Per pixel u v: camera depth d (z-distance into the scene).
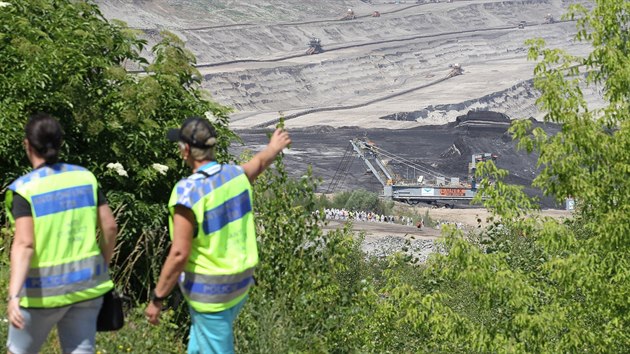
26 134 6.88
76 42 13.91
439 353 16.47
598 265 14.59
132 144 13.30
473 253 14.88
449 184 163.38
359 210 132.50
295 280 11.95
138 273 12.52
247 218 7.21
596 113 15.60
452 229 15.04
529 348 14.58
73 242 6.83
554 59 15.25
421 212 141.25
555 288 15.67
